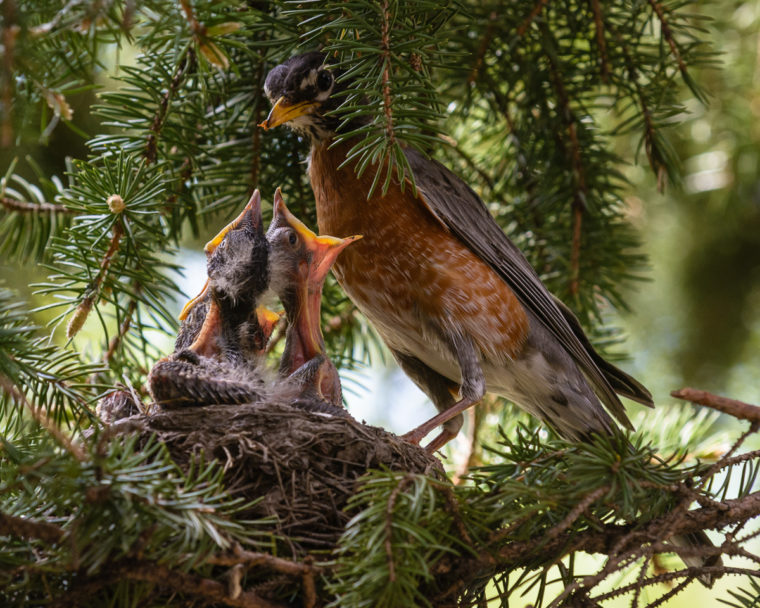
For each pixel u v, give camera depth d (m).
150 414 5.15
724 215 8.76
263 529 4.65
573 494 4.34
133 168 5.48
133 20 4.06
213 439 4.93
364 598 3.97
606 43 6.62
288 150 6.97
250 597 3.99
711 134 8.45
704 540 5.03
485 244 6.81
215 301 6.24
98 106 5.61
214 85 6.15
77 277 5.35
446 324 6.70
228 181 6.57
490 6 6.58
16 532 3.66
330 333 7.64
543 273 7.52
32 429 4.75
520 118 7.30
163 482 3.78
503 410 7.83
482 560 4.34
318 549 4.65
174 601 4.15
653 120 6.72
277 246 6.34
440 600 4.44
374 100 4.98
